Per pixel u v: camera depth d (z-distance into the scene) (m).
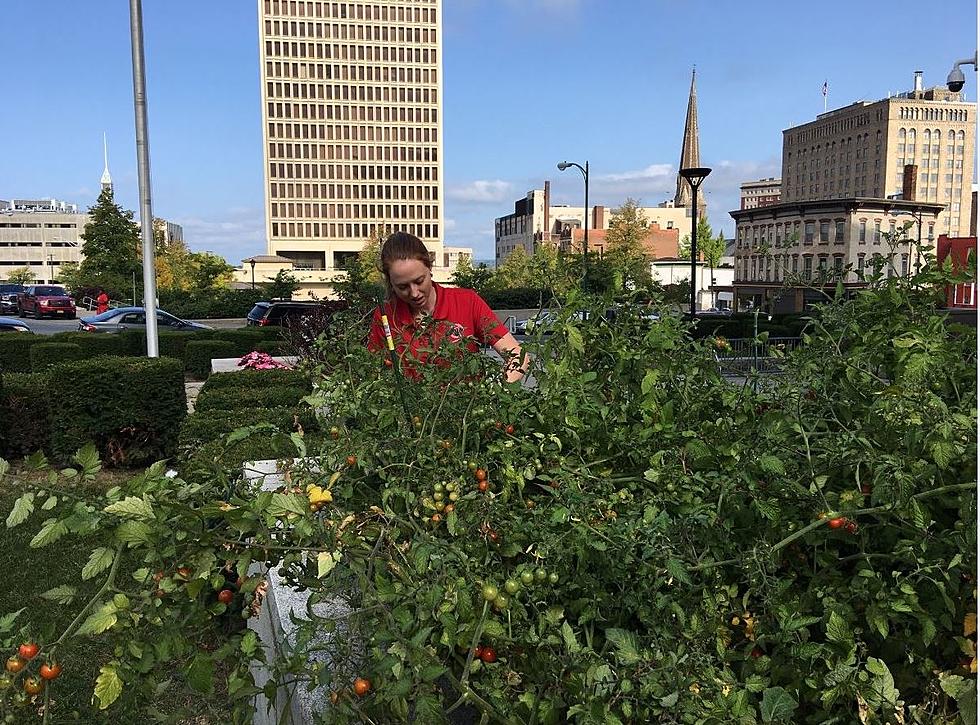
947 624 1.58
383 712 1.44
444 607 1.36
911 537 1.68
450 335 2.44
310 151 98.38
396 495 1.90
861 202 47.72
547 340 2.34
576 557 1.61
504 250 147.00
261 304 25.27
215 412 6.43
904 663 1.72
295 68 97.31
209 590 1.51
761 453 1.84
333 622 1.46
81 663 3.25
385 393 2.34
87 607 1.41
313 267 100.50
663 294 2.63
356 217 100.12
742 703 1.36
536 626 1.48
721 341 2.50
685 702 1.35
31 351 14.01
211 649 1.70
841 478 1.90
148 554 1.39
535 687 1.44
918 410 1.86
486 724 1.35
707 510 1.72
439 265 102.50
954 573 1.60
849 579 1.75
